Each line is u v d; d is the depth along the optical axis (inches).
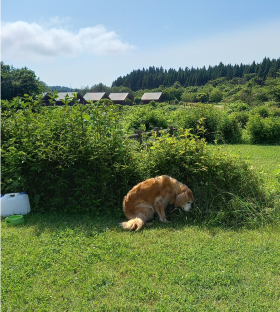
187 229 189.6
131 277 135.0
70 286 128.1
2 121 239.6
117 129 235.6
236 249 161.5
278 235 178.7
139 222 188.2
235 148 555.8
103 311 112.9
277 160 432.8
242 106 1221.7
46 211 226.5
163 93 4156.0
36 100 258.7
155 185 207.6
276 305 115.3
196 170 217.9
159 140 240.2
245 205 203.3
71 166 218.8
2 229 191.2
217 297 121.2
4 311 112.9
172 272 138.3
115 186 226.5
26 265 145.7
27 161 220.4
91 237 176.4
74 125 225.5
